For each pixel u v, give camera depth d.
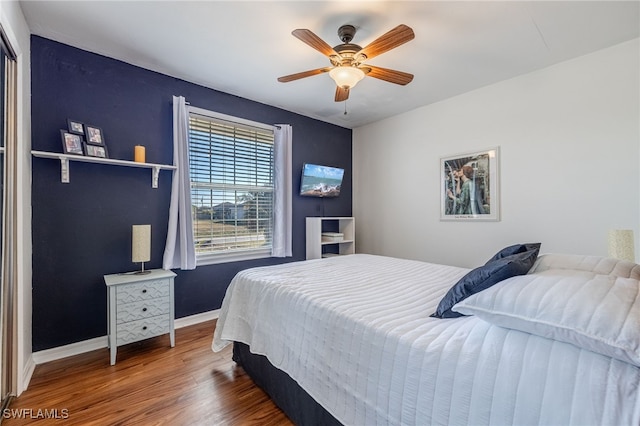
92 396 1.77
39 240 2.20
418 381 1.02
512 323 0.95
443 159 3.51
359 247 4.54
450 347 1.01
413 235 3.84
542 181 2.77
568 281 0.98
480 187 3.18
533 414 0.79
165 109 2.83
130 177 2.63
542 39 2.27
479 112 3.19
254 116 3.49
